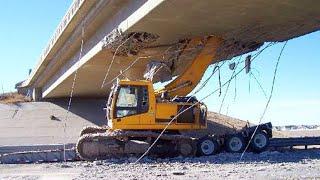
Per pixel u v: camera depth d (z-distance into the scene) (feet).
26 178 49.32
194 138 69.62
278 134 121.49
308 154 72.90
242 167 56.95
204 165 59.26
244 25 69.46
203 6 59.31
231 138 72.79
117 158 66.49
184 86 74.64
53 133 124.57
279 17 65.16
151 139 67.62
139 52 82.69
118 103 68.95
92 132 74.90
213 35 75.72
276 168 55.72
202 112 72.49
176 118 70.23
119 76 98.68
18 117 140.77
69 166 61.05
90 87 140.36
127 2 71.87
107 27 82.38
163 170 54.49
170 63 78.84
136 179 46.62
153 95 69.87
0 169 59.77
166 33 73.72
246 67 62.23
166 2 57.47
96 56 89.51
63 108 152.35
